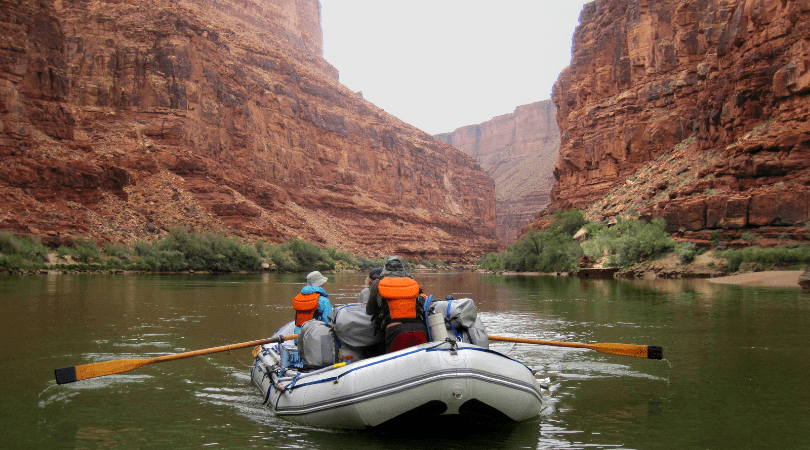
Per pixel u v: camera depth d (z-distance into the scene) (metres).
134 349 11.77
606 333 13.61
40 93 63.84
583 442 6.04
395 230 141.12
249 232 81.06
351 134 148.62
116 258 53.50
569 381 8.88
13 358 10.74
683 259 41.53
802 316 16.19
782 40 44.94
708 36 65.31
